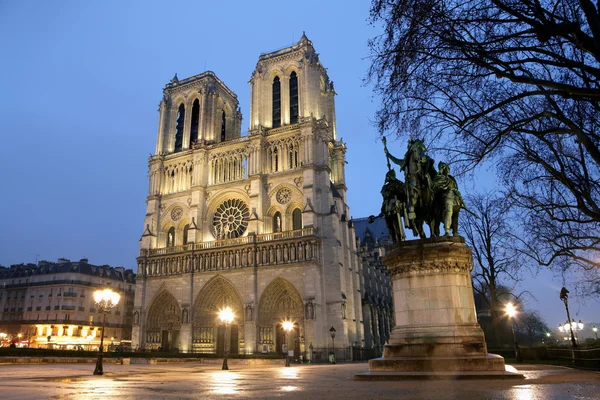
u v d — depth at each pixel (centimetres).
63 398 1319
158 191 9706
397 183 2178
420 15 1170
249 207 8769
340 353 7294
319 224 8056
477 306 8262
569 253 3072
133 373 3119
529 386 1394
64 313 10194
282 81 9419
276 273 7800
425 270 1873
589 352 2684
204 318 8300
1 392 1533
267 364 6488
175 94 10531
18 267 12125
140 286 8919
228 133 10762
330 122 10094
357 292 8750
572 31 977
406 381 1633
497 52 1107
